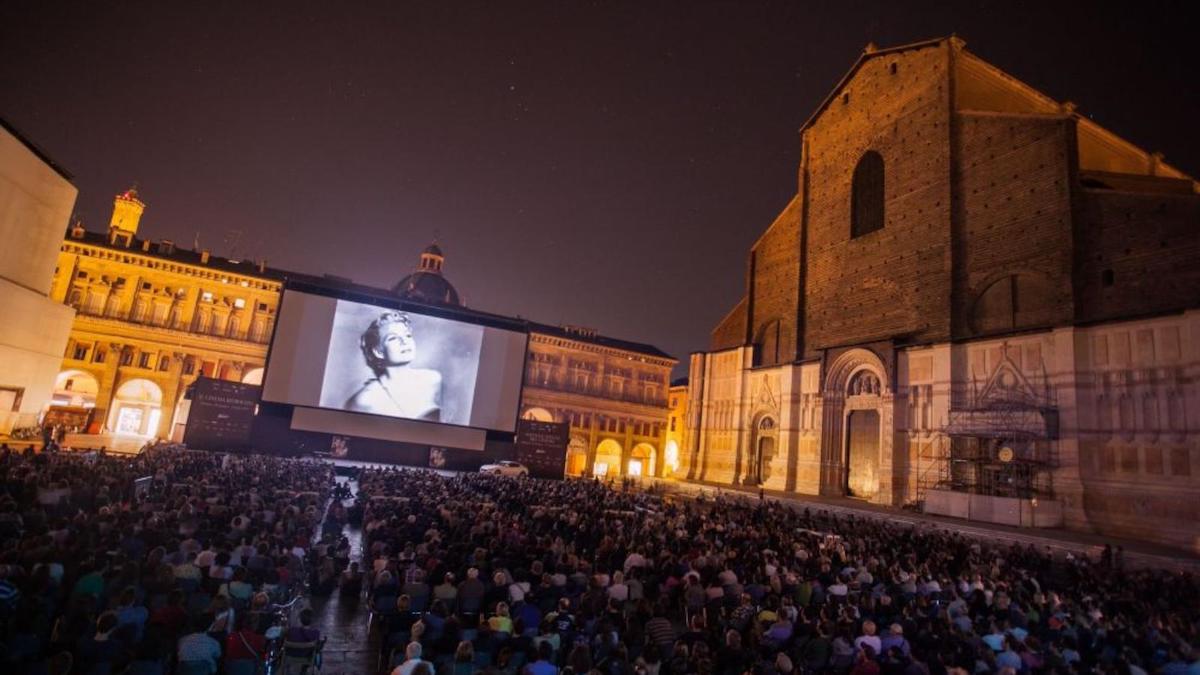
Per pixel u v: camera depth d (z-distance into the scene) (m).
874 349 45.69
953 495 36.28
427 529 18.78
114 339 61.47
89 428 58.84
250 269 70.44
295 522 18.58
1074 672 11.05
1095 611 16.02
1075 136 37.47
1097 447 32.78
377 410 52.75
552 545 18.05
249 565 13.52
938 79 46.59
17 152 40.62
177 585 11.87
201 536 15.49
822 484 48.66
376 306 53.75
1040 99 40.78
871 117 52.06
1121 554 25.58
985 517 34.53
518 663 10.52
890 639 11.64
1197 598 20.83
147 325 62.59
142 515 15.66
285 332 51.22
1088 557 25.45
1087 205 35.97
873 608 14.98
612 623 12.00
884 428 43.88
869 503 43.03
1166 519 29.64
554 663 10.27
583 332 85.44
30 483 18.30
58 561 11.67
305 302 52.00
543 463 54.09
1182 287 31.11
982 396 38.69
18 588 9.91
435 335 55.31
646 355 82.12
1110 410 32.66
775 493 49.00
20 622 8.87
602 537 21.53
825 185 55.88
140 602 10.73
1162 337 31.27
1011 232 39.59
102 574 11.34
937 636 12.17
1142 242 33.12
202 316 65.25
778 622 12.35
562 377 78.19
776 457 54.22
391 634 11.87
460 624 10.99
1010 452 35.09
